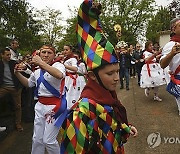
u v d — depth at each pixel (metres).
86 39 1.72
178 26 3.61
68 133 1.64
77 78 5.27
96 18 1.73
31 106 6.38
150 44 7.56
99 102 1.69
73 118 1.65
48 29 34.75
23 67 3.54
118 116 1.77
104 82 1.69
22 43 10.27
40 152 3.54
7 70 5.48
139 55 10.21
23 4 10.07
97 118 1.66
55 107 3.36
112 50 1.69
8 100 6.50
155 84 7.31
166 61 3.51
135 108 6.83
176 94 3.82
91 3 1.70
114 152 1.71
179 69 3.73
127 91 9.34
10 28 9.12
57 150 3.44
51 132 3.36
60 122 3.36
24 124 6.21
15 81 5.49
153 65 7.39
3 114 6.31
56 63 3.39
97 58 1.67
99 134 1.66
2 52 5.44
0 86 5.47
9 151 4.71
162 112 6.26
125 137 1.86
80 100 1.73
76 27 1.78
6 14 8.98
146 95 7.82
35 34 12.23
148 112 6.36
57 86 3.39
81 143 1.61
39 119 3.46
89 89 1.73
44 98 3.41
